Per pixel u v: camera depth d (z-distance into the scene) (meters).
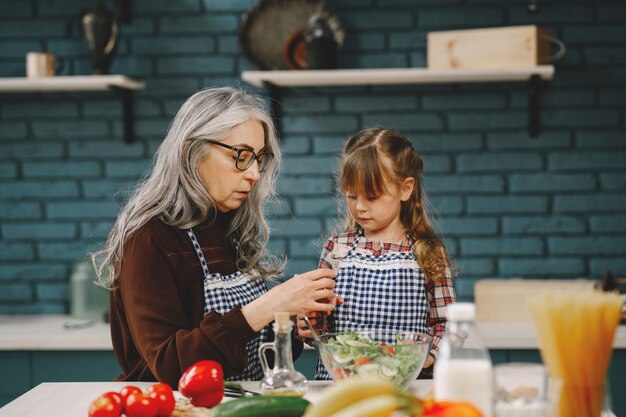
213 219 1.92
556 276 3.32
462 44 3.12
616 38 3.30
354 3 3.39
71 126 3.47
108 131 3.46
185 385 1.48
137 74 3.44
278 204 3.40
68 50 3.46
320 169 3.39
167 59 3.44
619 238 3.30
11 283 3.48
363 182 2.12
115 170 3.46
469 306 1.20
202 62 3.44
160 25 3.44
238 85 3.41
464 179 3.35
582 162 3.32
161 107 3.44
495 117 3.33
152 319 1.73
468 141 3.35
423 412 1.09
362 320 2.14
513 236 3.34
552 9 3.32
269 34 3.37
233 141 1.84
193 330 1.69
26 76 3.48
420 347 1.54
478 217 3.35
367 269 2.18
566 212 3.32
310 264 3.39
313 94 3.39
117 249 1.86
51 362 2.95
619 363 2.83
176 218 1.87
